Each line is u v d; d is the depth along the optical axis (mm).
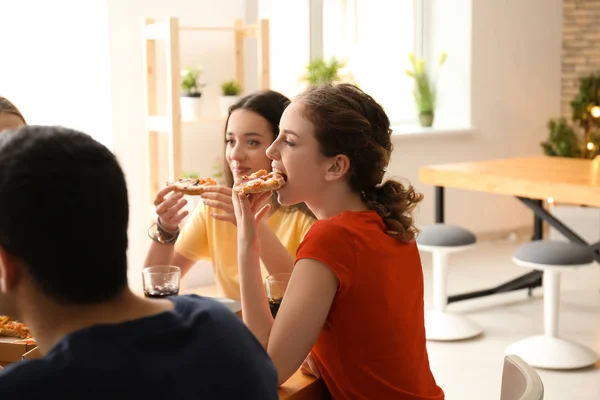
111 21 4750
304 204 2398
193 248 2527
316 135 1708
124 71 4828
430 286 5398
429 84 6633
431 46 6781
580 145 6621
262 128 2389
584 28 7039
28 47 4617
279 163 1778
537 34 6988
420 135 6301
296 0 5820
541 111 7094
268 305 1753
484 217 6883
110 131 4820
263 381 1121
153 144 4887
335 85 1791
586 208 5590
